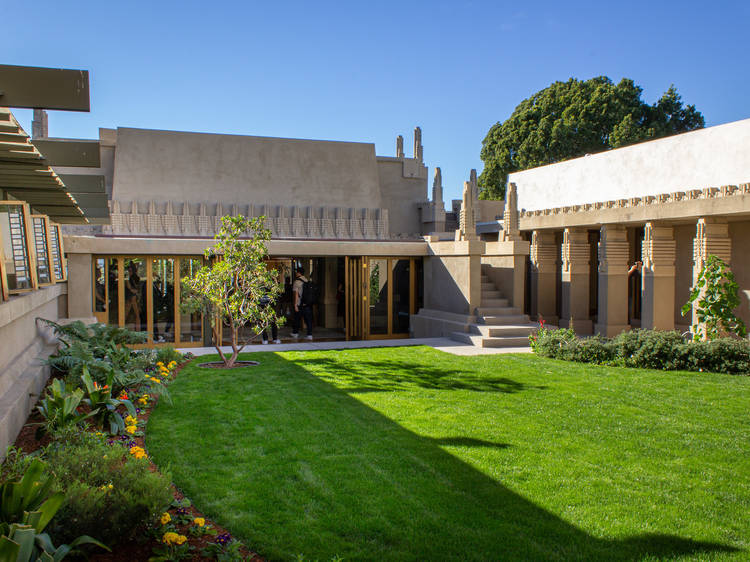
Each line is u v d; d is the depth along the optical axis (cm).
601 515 473
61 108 479
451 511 476
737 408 816
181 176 2162
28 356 798
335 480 538
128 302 1573
